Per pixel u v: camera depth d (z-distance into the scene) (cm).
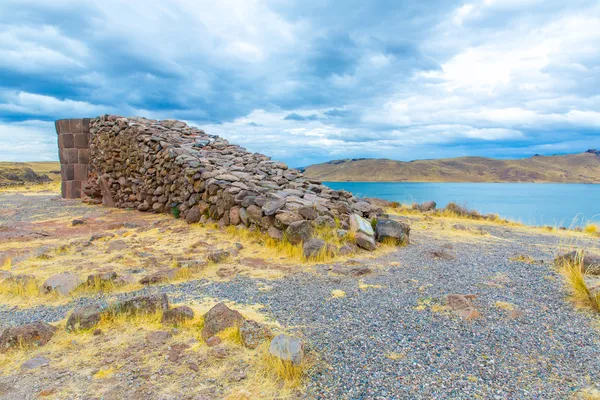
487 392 303
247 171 1297
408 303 500
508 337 397
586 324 426
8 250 851
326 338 400
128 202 1612
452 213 1642
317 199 1048
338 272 651
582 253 639
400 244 894
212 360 361
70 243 898
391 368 341
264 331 395
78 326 430
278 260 750
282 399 302
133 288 586
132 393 312
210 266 706
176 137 1597
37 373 346
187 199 1242
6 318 483
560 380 317
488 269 669
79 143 2009
